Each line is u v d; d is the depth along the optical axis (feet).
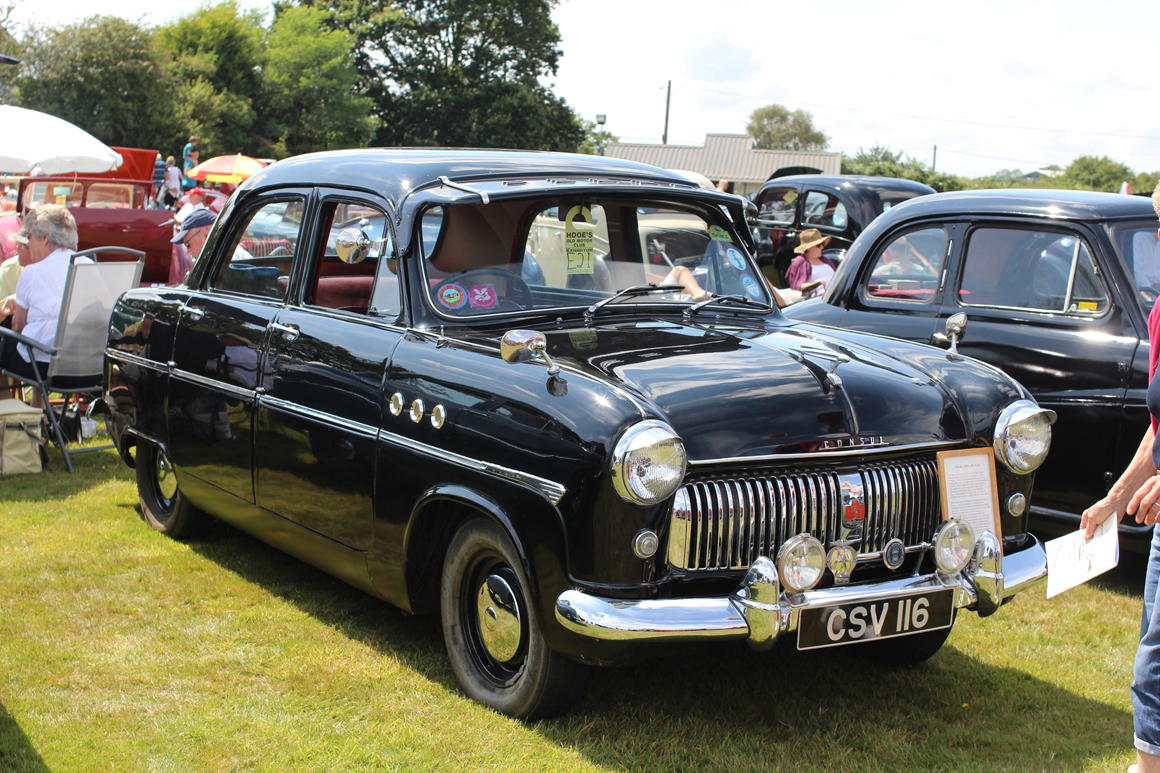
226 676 11.84
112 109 132.98
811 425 10.07
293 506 12.94
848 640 9.72
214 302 14.90
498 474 10.02
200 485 14.99
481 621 10.94
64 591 14.38
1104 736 10.98
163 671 11.92
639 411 9.34
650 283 13.15
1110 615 14.67
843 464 10.23
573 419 9.51
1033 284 16.57
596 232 12.93
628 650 9.18
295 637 12.96
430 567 11.57
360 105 174.50
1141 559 16.98
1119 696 12.00
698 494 9.50
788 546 9.35
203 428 14.62
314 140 174.50
